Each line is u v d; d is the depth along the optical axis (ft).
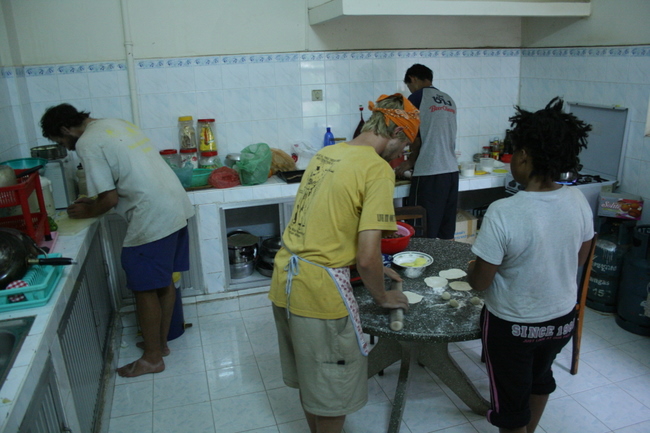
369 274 5.16
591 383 7.84
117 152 7.45
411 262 7.03
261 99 11.78
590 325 9.55
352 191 5.08
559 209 4.73
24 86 10.29
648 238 8.82
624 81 10.57
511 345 5.13
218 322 10.07
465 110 13.46
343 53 12.05
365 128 5.51
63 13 10.30
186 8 10.85
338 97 12.32
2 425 3.37
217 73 11.35
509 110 13.88
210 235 10.58
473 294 6.30
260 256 11.66
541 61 12.85
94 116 10.94
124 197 7.75
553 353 5.41
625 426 6.91
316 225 5.26
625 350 8.70
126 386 8.08
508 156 13.39
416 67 10.91
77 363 5.91
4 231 5.46
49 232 7.02
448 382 7.15
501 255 4.79
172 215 7.91
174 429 7.10
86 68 10.66
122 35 10.68
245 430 7.06
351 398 5.63
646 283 8.82
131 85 10.81
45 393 4.45
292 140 12.28
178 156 11.31
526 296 4.92
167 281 8.08
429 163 10.93
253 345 9.23
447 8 10.44
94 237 8.34
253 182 10.68
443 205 11.25
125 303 10.47
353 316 5.39
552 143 4.52
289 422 7.20
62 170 9.03
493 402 5.56
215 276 10.89
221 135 11.74
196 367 8.58
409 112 5.41
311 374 5.54
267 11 11.33
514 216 4.70
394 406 6.79
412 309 5.97
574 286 5.13
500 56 13.35
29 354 4.25
